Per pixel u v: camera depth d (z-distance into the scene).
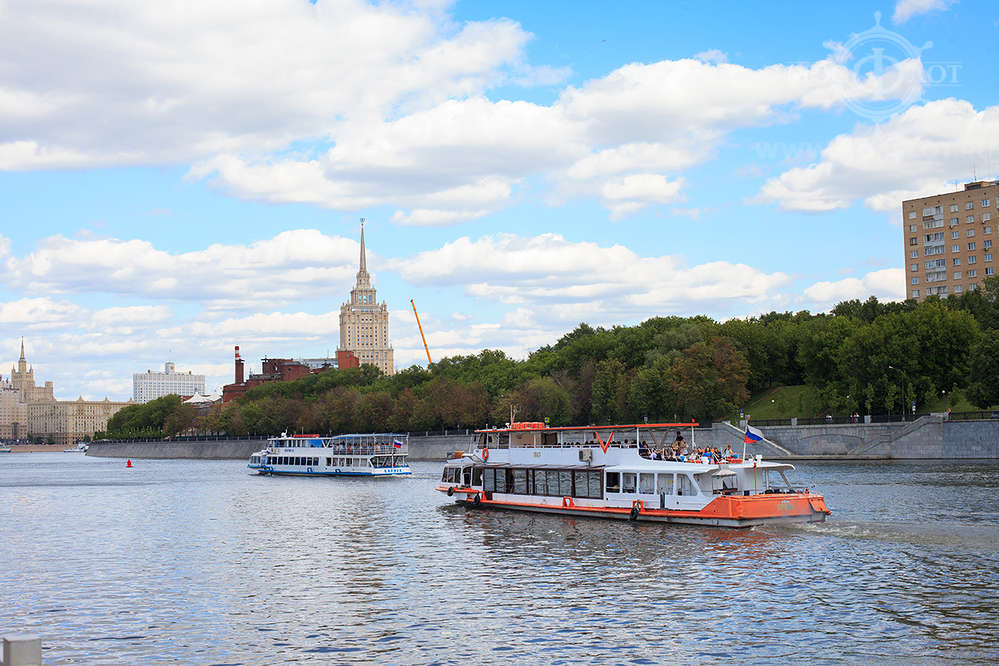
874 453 133.88
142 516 84.94
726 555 50.66
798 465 125.94
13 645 22.19
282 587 45.88
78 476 174.50
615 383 179.75
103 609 41.59
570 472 72.50
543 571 48.09
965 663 30.41
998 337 128.75
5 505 101.50
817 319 189.12
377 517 77.81
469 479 84.75
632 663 31.42
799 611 37.59
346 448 150.25
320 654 33.31
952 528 57.31
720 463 64.50
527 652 32.88
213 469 195.62
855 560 47.69
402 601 41.72
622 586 43.53
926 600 38.59
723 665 30.98
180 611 40.84
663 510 64.44
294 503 95.12
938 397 149.00
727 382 162.88
